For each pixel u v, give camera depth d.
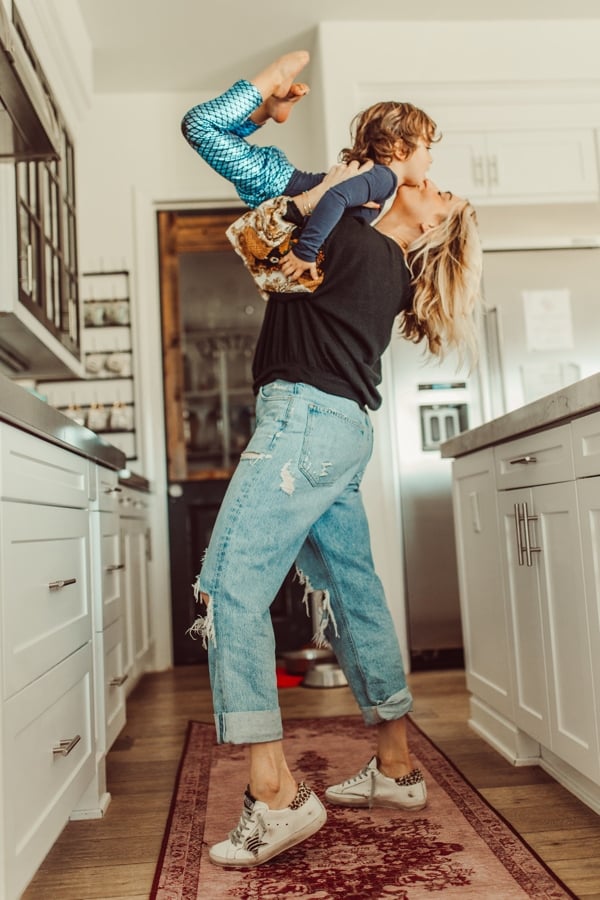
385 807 1.74
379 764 1.75
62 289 2.80
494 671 2.18
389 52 3.44
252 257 1.52
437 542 3.45
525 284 3.61
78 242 3.12
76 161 3.15
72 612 1.65
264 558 1.44
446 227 1.63
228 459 4.19
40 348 2.60
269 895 1.34
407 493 3.46
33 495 1.37
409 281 1.63
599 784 1.54
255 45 3.56
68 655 1.58
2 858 1.11
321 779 1.98
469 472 2.34
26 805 1.25
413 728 2.46
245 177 1.53
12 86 1.62
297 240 1.48
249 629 1.42
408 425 3.49
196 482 3.91
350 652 1.70
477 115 3.50
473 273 1.65
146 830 1.70
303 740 2.37
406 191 1.66
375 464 3.40
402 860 1.47
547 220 3.61
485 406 3.51
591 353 3.60
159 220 4.03
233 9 3.29
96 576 1.92
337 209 1.45
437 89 3.47
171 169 3.92
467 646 2.44
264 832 1.44
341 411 1.50
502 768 2.03
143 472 3.78
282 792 1.46
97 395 3.82
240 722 1.41
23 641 1.27
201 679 3.46
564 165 3.50
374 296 1.53
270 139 3.90
